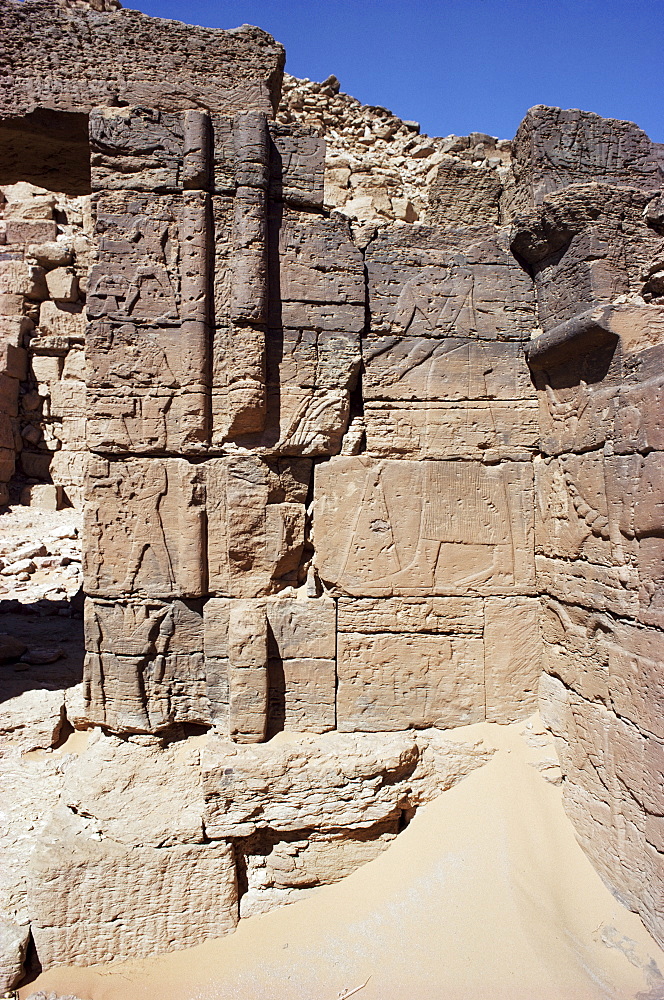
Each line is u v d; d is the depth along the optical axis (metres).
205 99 5.82
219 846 5.16
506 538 5.89
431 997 4.25
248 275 5.29
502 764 5.59
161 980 4.71
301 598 5.66
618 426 4.76
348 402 5.70
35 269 14.76
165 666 5.51
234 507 5.42
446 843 5.20
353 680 5.70
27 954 4.84
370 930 4.77
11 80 5.67
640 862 4.46
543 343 5.55
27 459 14.86
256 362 5.33
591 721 5.09
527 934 4.48
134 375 5.37
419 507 5.78
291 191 5.58
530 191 5.86
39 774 5.73
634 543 4.59
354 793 5.36
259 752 5.33
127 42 5.81
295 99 11.98
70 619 9.42
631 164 5.94
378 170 11.39
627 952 4.29
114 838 5.05
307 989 4.45
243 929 5.07
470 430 5.87
